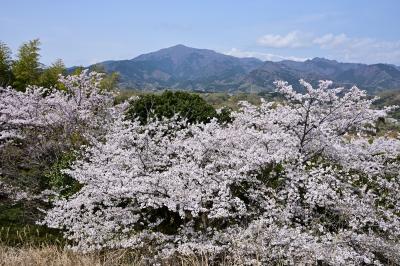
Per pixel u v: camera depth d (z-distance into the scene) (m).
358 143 8.03
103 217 6.61
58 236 7.38
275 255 5.32
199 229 6.57
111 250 6.22
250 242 5.48
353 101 7.42
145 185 5.91
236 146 7.02
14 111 11.23
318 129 6.97
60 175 8.95
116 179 6.16
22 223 7.93
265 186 6.55
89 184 6.63
